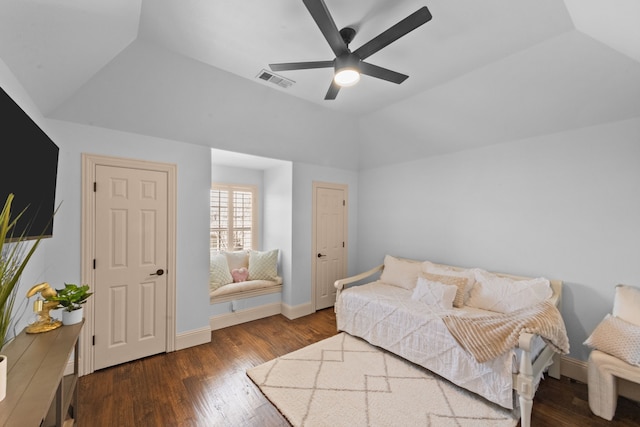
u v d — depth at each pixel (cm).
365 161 427
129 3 146
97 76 200
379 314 274
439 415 187
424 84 253
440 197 352
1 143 107
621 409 196
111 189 243
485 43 192
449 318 224
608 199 232
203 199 295
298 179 382
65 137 222
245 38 186
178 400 202
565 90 220
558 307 241
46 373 110
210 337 300
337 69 169
